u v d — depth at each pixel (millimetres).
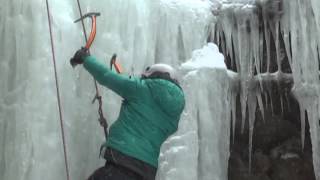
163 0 5109
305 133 5449
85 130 4117
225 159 4945
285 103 5398
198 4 5285
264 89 5262
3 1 4258
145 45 4699
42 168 3846
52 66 4043
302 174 5430
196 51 5066
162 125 3508
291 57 5191
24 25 4137
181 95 3576
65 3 4277
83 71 4207
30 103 3961
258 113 5449
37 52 4055
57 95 3830
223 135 4965
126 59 4512
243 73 5195
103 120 3750
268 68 5230
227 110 5027
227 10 5293
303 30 5035
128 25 4602
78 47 4242
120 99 4270
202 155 4809
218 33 5320
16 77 4074
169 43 5055
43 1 4152
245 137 5484
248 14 5242
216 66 4953
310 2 5043
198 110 4855
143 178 3406
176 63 5047
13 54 4172
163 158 4598
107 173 3381
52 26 4133
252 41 5242
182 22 5141
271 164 5480
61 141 3943
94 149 4129
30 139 3896
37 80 3990
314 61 5008
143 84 3535
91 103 4180
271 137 5504
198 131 4836
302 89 5008
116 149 3400
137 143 3414
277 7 5148
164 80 3559
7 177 3924
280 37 5270
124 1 4613
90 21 4383
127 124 3465
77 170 4004
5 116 4062
